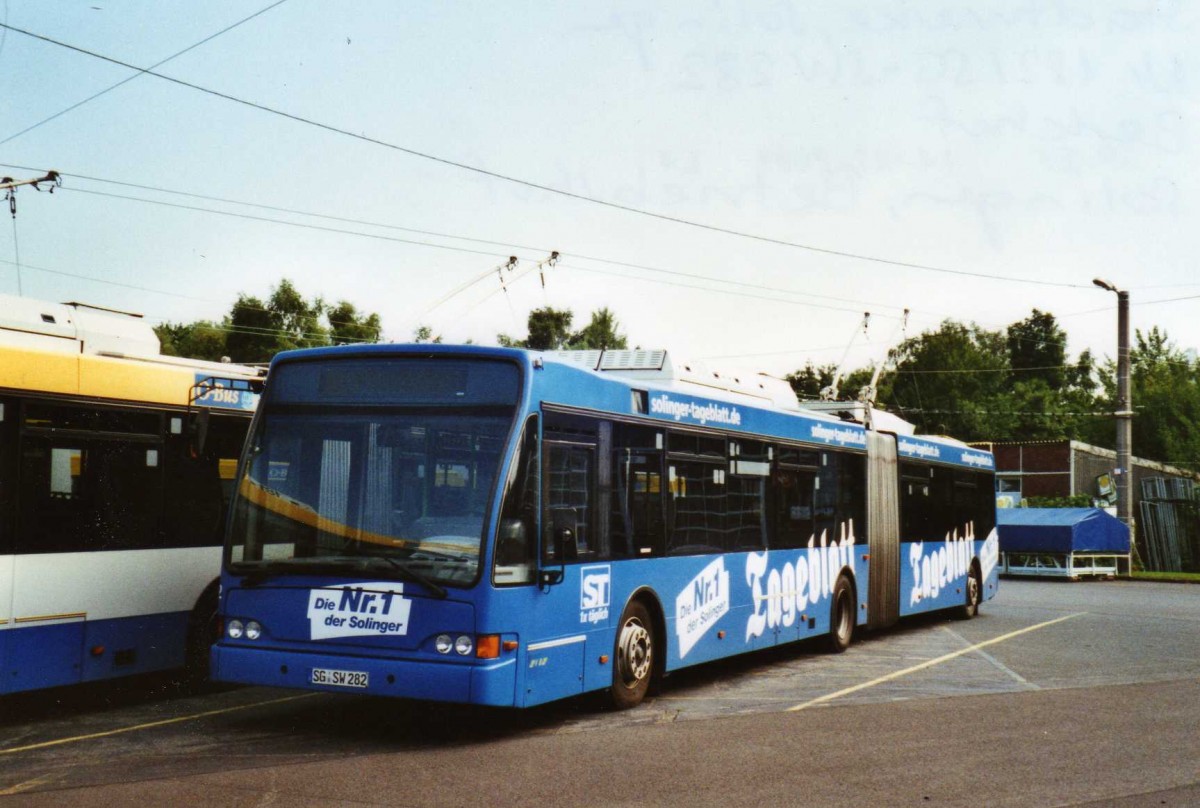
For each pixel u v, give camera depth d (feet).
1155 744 29.45
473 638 27.07
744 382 48.47
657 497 35.78
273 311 184.65
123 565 33.04
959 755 27.84
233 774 24.73
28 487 30.53
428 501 28.07
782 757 27.35
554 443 30.01
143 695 36.27
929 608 61.82
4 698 35.68
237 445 37.09
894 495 57.52
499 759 26.68
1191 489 155.12
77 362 32.01
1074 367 299.58
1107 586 107.14
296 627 28.40
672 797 23.16
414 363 29.17
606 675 32.58
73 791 22.97
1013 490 168.66
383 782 24.11
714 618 39.17
